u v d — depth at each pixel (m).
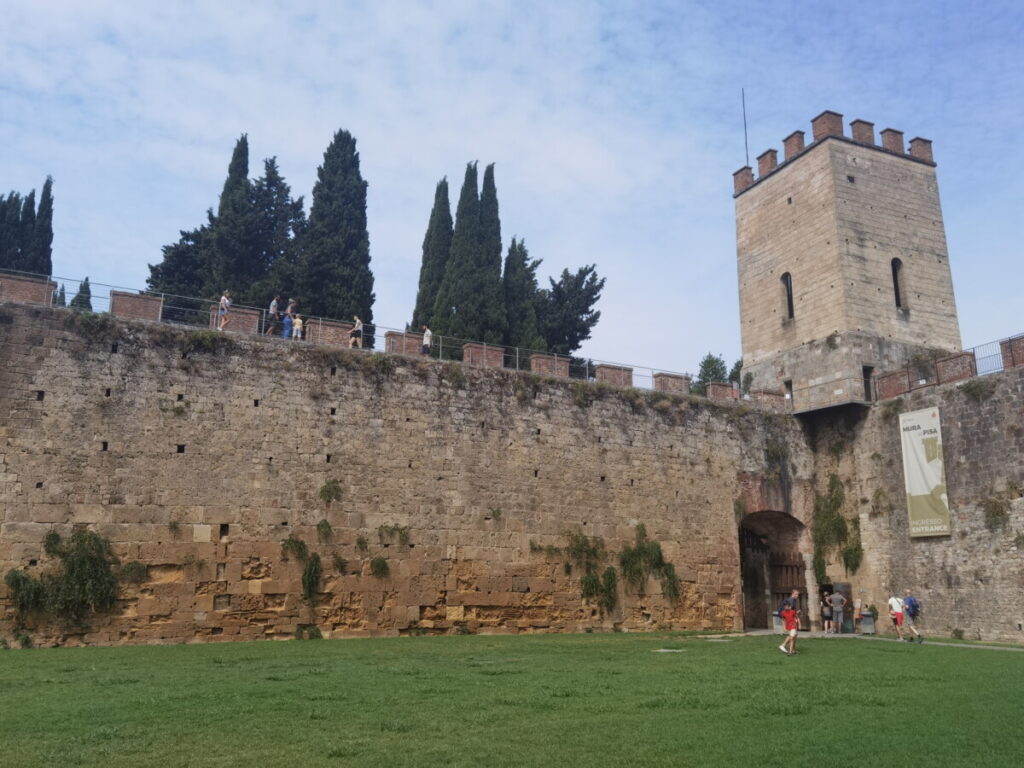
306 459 34.09
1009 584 36.69
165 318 39.59
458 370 38.19
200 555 31.47
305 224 62.69
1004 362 38.44
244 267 59.38
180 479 31.72
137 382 31.81
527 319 61.41
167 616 30.58
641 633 38.22
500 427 38.56
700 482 43.22
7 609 28.42
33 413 30.00
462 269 58.25
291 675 21.34
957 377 40.59
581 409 40.91
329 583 33.47
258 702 17.14
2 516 28.92
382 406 36.09
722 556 42.94
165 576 30.84
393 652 27.64
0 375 29.81
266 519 32.84
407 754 12.91
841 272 46.53
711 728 14.97
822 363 46.75
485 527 37.12
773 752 13.20
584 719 15.69
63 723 14.97
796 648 30.53
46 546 29.25
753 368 51.41
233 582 31.83
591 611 38.91
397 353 37.25
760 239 52.72
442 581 35.69
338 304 56.41
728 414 45.12
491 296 58.25
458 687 19.42
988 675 22.27
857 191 48.56
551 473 39.31
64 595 28.95
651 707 17.06
